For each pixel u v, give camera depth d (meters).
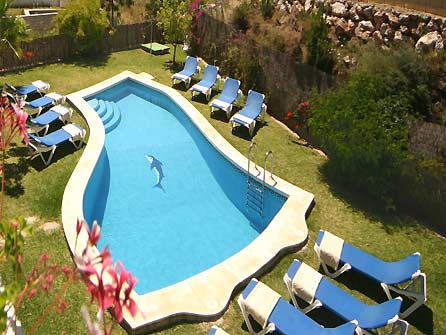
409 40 13.94
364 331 7.83
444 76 12.61
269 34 17.23
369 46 14.20
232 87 16.53
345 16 15.83
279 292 9.19
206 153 15.10
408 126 11.75
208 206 13.20
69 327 8.03
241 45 17.84
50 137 13.25
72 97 16.88
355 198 12.25
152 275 10.61
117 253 11.18
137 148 15.52
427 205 11.30
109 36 21.75
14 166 12.80
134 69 20.25
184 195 13.55
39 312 8.24
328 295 8.41
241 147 14.36
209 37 20.31
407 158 11.38
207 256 11.34
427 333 8.40
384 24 14.52
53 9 28.03
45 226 10.62
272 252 9.95
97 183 13.21
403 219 11.52
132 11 25.84
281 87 15.86
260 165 13.42
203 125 15.48
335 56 14.99
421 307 8.95
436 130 11.20
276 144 14.66
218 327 8.32
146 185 13.79
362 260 9.33
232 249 11.64
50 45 20.14
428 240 10.83
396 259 10.22
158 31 23.12
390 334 7.89
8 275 8.92
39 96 17.12
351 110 12.09
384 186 11.78
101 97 17.89
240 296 8.34
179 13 19.77
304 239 10.44
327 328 7.81
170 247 11.54
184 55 21.98
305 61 15.70
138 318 8.07
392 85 12.52
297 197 11.92
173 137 16.33
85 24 20.33
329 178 13.02
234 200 13.58
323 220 11.41
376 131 11.59
